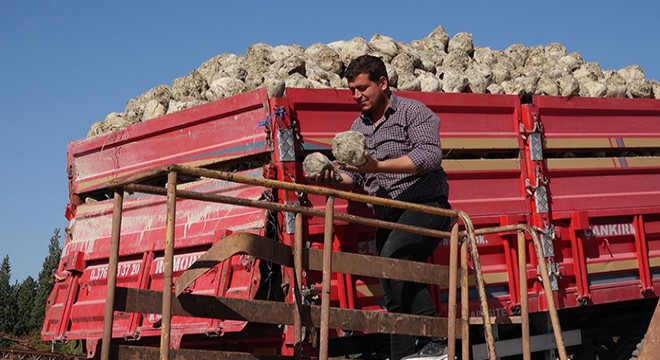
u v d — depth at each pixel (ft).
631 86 28.30
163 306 13.00
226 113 19.72
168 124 21.12
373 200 15.78
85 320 22.17
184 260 20.02
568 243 23.35
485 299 16.51
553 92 24.31
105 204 22.82
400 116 18.34
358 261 16.06
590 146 24.21
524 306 18.12
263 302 15.06
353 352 23.20
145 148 21.97
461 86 23.95
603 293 23.73
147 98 25.17
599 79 28.02
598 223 24.00
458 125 21.75
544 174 22.94
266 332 18.69
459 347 20.80
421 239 18.13
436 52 27.07
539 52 30.27
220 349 19.86
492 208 21.88
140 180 13.53
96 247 22.58
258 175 18.86
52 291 23.68
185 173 13.32
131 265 21.38
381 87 18.52
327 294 15.01
